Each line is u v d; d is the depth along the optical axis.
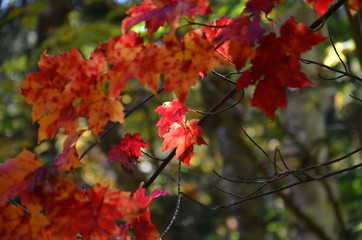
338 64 6.89
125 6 7.20
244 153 7.04
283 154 8.13
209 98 7.25
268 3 1.75
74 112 1.84
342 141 9.96
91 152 8.73
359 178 9.20
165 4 1.74
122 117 1.82
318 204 8.83
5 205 1.86
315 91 8.62
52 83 1.85
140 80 1.75
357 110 7.64
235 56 1.69
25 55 10.31
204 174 9.27
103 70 1.80
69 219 1.81
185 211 9.27
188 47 1.74
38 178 1.80
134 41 1.76
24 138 9.20
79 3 11.86
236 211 9.08
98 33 7.95
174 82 1.75
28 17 8.51
